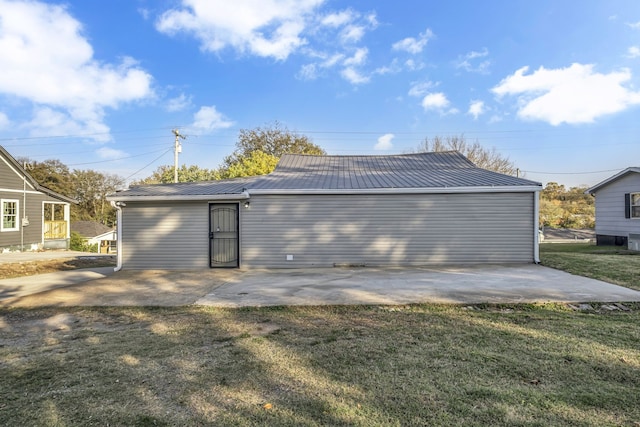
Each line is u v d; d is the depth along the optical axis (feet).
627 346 11.91
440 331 13.87
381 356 11.34
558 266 29.73
